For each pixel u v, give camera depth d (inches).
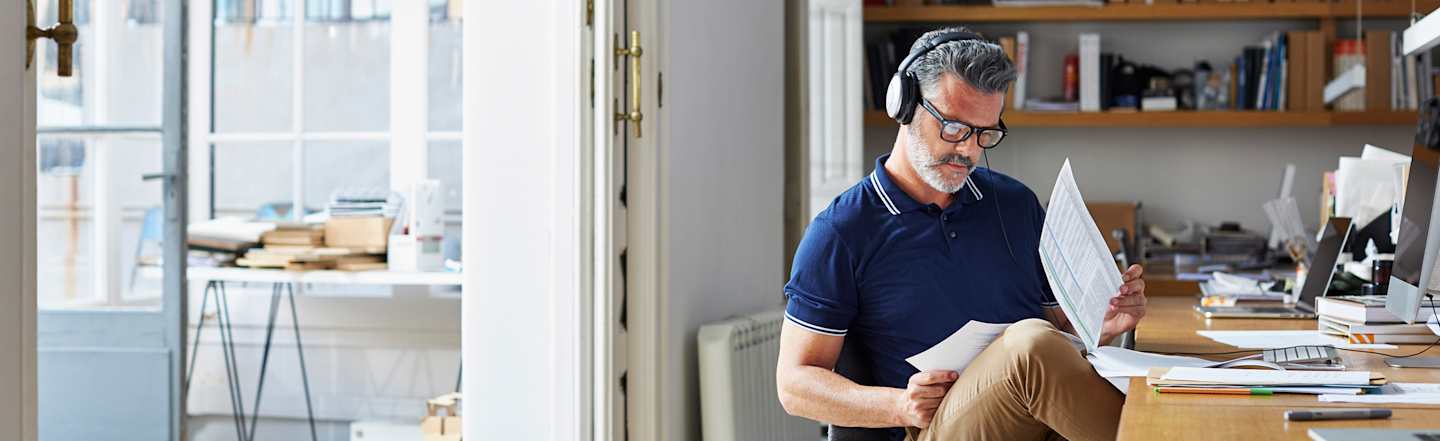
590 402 110.7
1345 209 114.4
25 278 64.2
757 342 131.8
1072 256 69.6
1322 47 192.7
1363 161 114.4
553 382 111.3
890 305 82.0
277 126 182.2
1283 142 205.9
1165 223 208.4
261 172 182.7
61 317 141.9
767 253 155.8
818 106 172.7
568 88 109.3
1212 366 68.3
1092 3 198.4
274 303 182.2
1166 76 200.2
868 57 201.9
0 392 62.1
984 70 77.2
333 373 181.5
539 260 111.4
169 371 140.9
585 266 109.8
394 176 179.5
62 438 142.3
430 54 179.0
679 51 121.9
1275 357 70.7
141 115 140.6
